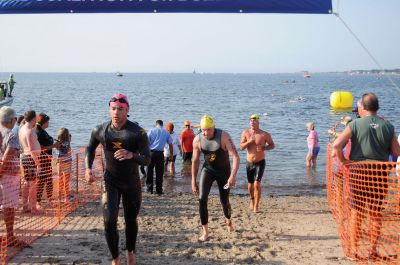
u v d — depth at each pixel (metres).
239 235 6.27
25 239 5.73
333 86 113.06
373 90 86.12
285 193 10.32
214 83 143.88
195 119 29.78
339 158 4.93
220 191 6.06
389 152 4.86
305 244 5.88
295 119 29.86
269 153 16.20
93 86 104.69
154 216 7.42
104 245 5.61
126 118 4.54
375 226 5.01
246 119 30.16
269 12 7.01
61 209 7.46
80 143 17.97
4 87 29.45
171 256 5.27
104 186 4.48
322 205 8.65
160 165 9.54
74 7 7.16
